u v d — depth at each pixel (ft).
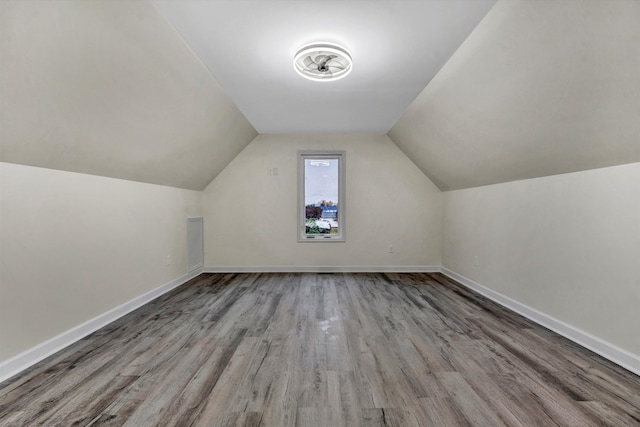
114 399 5.55
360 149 16.22
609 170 6.95
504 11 5.90
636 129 5.62
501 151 9.48
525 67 6.49
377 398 5.61
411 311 10.30
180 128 10.24
